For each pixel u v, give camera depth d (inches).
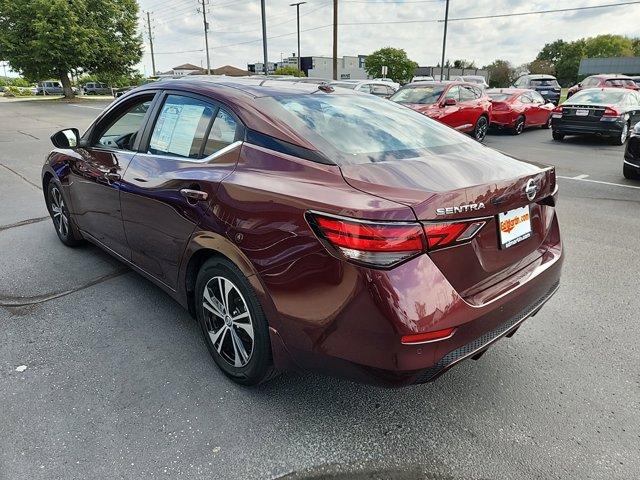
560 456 83.0
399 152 93.7
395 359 73.2
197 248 99.1
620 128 474.6
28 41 1360.7
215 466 79.7
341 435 87.4
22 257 167.6
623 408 95.3
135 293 141.2
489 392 99.9
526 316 93.0
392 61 2755.9
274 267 82.4
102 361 107.7
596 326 126.5
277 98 104.4
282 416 91.7
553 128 523.2
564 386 102.0
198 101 110.0
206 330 105.7
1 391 96.5
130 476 77.2
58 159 164.4
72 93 1469.0
